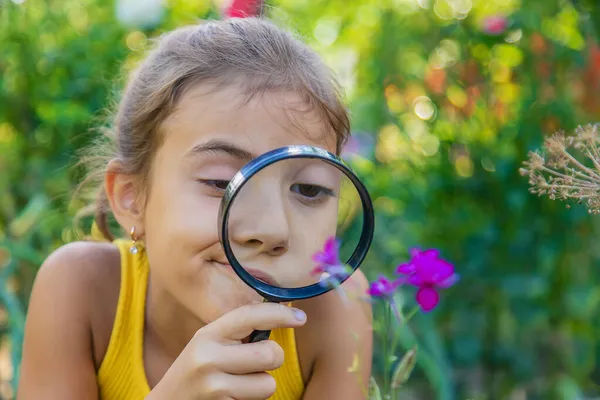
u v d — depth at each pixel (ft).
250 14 6.87
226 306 4.94
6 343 10.29
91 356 6.31
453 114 11.15
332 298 6.33
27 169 11.81
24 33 11.90
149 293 6.31
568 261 10.43
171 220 5.07
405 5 11.58
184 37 5.67
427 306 4.75
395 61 11.46
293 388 6.33
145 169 5.47
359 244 4.40
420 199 10.83
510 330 10.70
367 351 6.35
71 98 11.76
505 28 10.59
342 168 4.19
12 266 8.63
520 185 10.41
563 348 10.61
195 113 5.04
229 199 4.13
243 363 4.43
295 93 5.15
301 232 4.28
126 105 5.89
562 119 10.11
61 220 10.52
